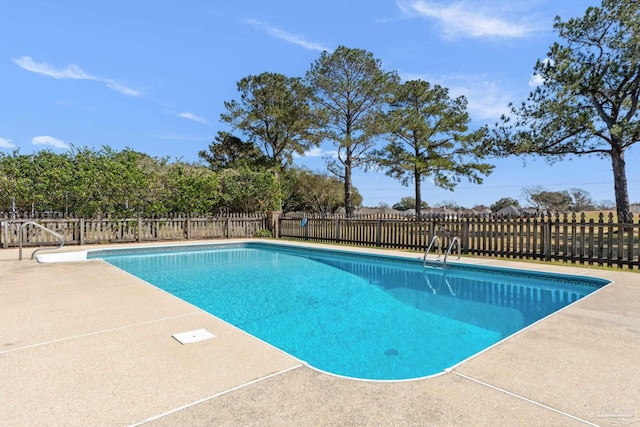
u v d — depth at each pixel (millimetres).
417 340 4234
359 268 9281
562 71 13719
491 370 2678
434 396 2295
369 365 3545
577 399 2248
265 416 2061
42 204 12445
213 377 2547
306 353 3873
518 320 4988
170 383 2455
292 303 5898
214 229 15383
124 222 13344
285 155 28453
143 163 15312
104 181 13266
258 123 26844
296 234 15438
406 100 23812
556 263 8148
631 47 12914
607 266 7594
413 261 9164
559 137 14570
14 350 3037
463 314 5281
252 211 18109
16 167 11992
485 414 2076
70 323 3775
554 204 36938
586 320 3914
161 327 3654
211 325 3721
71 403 2195
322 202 33812
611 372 2631
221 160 29984
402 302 5949
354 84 22422
